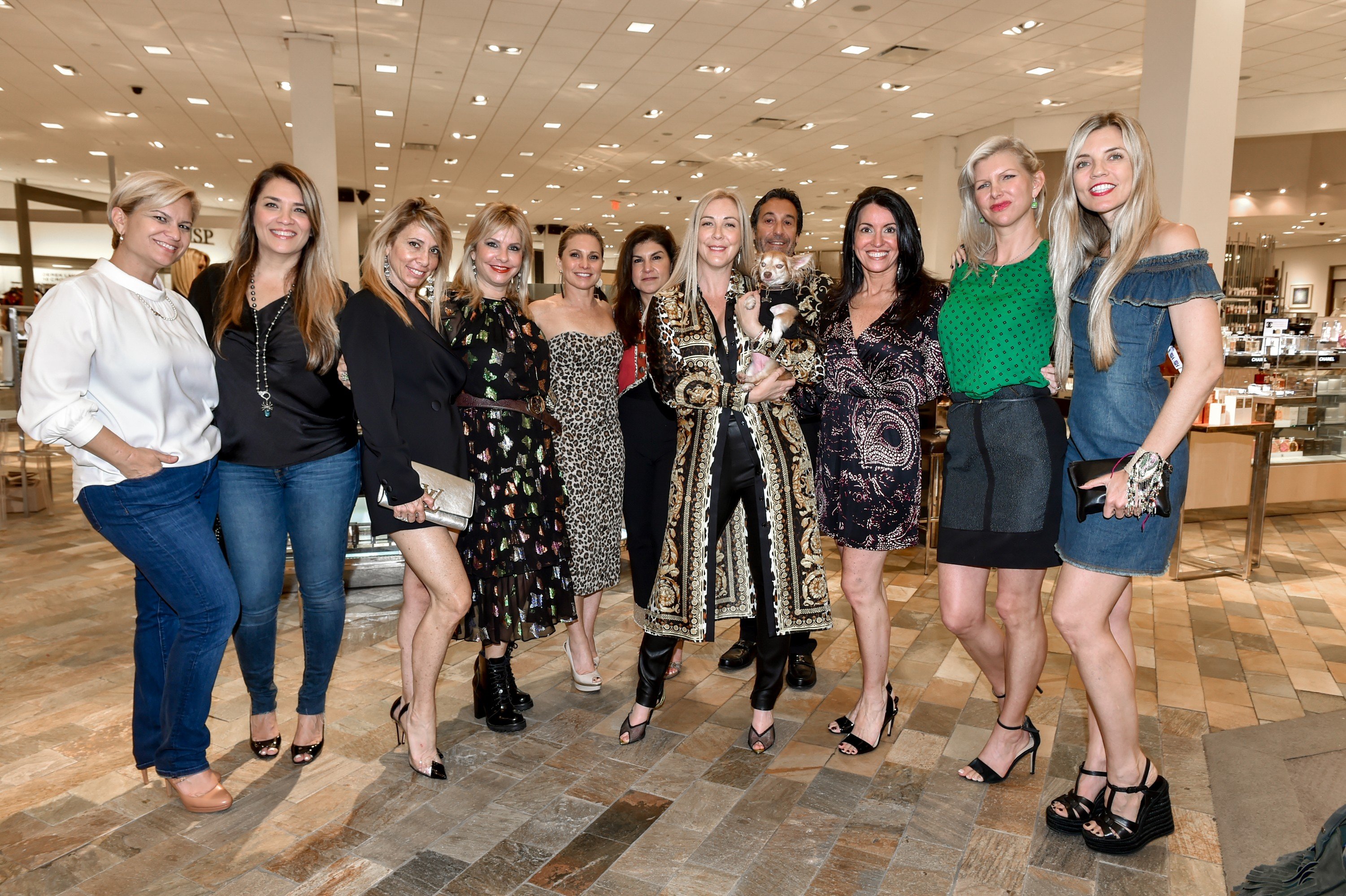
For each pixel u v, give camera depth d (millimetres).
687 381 2391
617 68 9695
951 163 13320
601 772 2418
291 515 2291
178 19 8258
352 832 2100
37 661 3297
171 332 2045
